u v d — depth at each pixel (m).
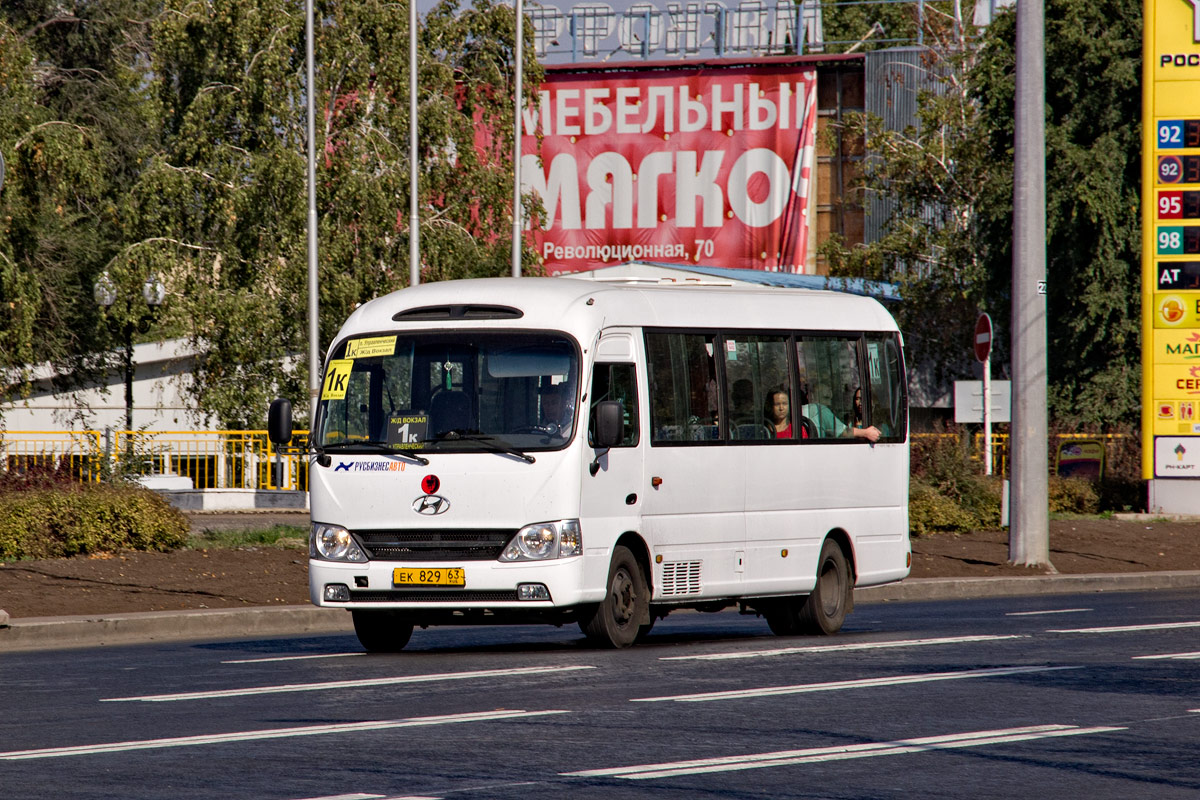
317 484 27.83
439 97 84.81
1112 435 70.62
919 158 109.12
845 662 25.05
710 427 29.89
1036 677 23.06
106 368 90.25
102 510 40.97
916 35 141.75
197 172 80.25
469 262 84.06
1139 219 82.50
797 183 119.62
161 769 15.79
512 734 17.92
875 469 33.56
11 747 17.16
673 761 16.33
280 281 79.62
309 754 16.62
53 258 87.62
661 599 28.77
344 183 79.06
